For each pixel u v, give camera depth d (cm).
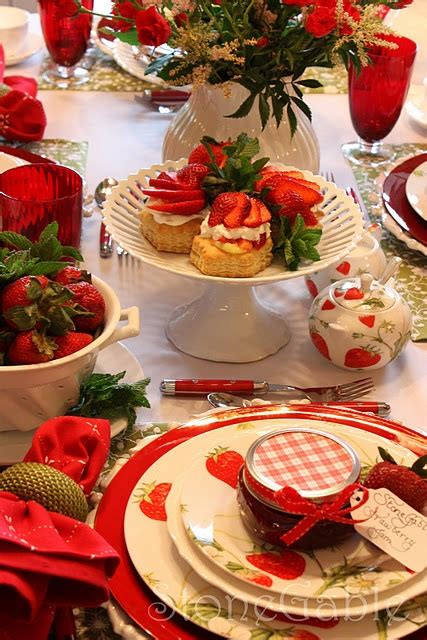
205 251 124
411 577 96
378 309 126
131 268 146
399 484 100
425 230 149
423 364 132
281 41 134
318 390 125
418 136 183
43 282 111
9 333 111
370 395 126
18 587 91
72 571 93
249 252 124
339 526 98
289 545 97
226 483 103
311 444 101
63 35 189
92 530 96
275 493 96
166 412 123
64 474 102
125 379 123
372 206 160
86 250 149
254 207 125
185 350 132
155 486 104
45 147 172
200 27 132
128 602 97
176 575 98
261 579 96
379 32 131
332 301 128
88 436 106
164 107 187
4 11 204
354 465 99
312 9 130
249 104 136
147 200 133
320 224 131
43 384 111
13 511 97
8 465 113
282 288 144
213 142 135
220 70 138
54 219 135
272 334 133
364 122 172
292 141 146
